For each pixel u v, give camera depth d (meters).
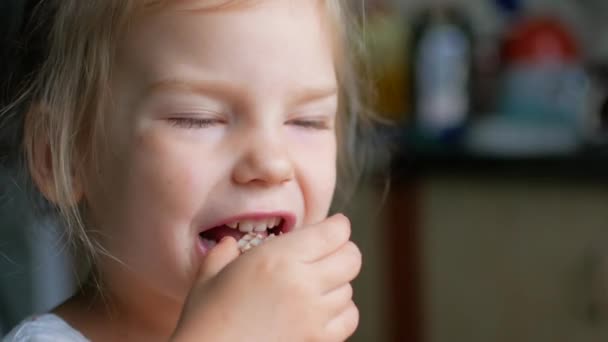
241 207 0.77
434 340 1.22
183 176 0.77
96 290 0.82
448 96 1.30
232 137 0.77
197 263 0.78
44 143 0.82
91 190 0.80
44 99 0.82
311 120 0.79
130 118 0.78
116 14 0.78
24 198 0.97
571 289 1.16
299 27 0.78
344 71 0.94
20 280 1.04
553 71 1.30
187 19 0.77
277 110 0.78
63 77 0.81
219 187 0.77
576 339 1.16
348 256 0.75
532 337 1.18
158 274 0.78
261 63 0.77
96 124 0.79
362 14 0.96
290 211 0.78
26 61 0.85
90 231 0.81
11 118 0.86
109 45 0.79
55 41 0.82
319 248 0.75
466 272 1.20
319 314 0.74
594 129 1.26
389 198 1.21
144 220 0.78
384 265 1.23
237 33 0.77
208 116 0.77
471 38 1.37
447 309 1.21
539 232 1.17
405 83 1.30
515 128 1.29
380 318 1.25
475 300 1.20
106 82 0.79
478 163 1.17
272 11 0.77
